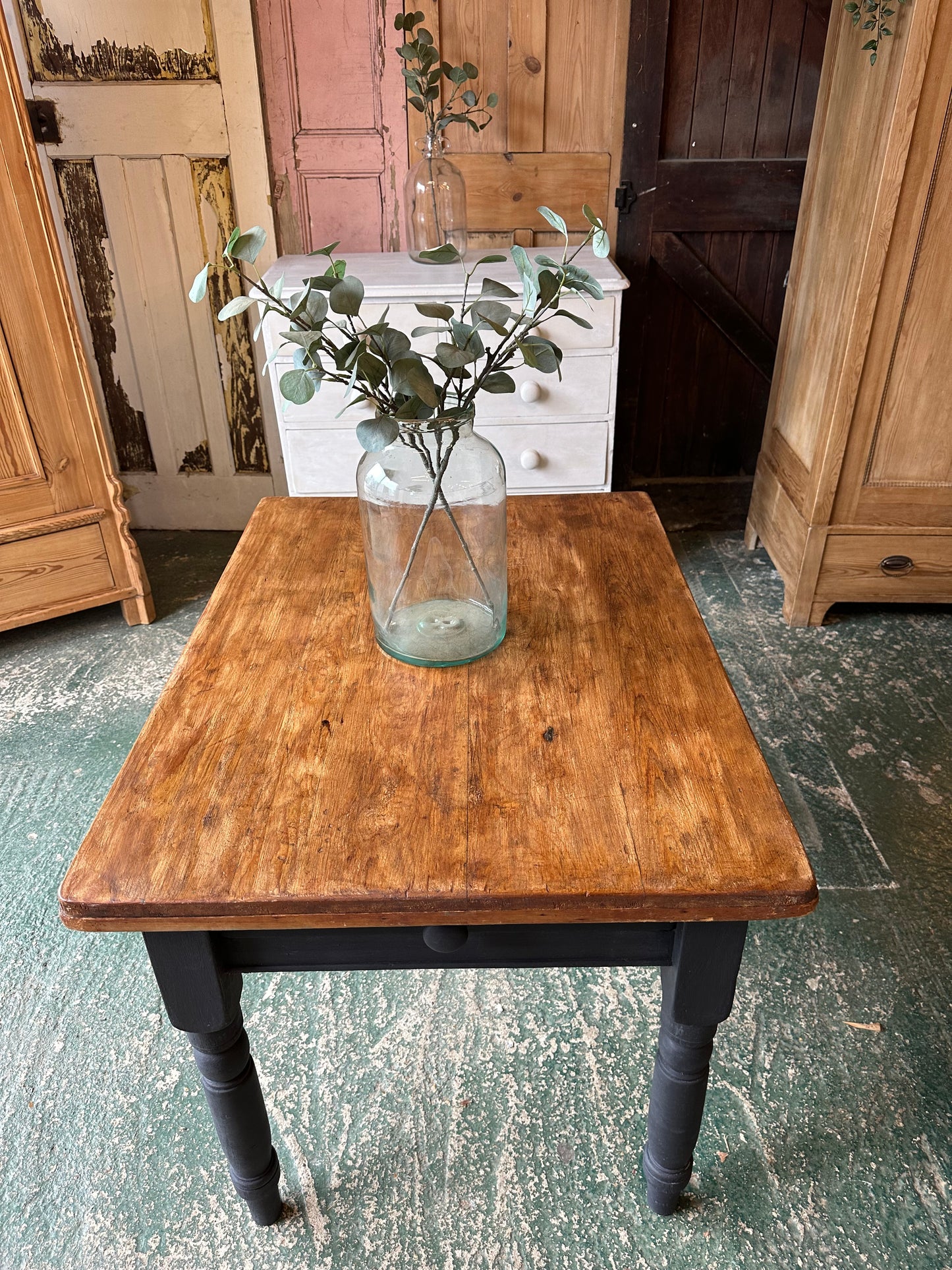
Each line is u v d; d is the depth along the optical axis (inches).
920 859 70.0
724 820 37.8
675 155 105.8
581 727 43.3
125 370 114.9
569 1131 52.7
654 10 97.0
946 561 94.0
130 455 120.3
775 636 97.3
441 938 37.0
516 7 97.3
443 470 44.6
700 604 103.3
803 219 97.9
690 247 110.2
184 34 97.1
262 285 40.3
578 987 61.4
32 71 98.9
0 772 80.4
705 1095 43.3
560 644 49.7
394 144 104.0
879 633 97.5
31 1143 52.9
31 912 67.3
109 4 95.5
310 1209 49.4
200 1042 40.6
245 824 38.2
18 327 85.1
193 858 36.6
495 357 44.2
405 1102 54.5
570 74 100.9
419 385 39.6
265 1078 56.1
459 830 37.6
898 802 75.4
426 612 48.5
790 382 101.5
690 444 123.0
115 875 35.9
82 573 96.7
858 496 91.5
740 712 44.0
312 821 38.2
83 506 94.8
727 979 38.4
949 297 81.2
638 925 38.9
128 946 65.1
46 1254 47.9
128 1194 50.4
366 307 93.8
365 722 44.0
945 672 91.3
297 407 98.9
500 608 48.7
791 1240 47.5
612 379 98.9
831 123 90.2
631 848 36.5
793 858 35.9
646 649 49.1
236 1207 49.6
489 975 62.4
